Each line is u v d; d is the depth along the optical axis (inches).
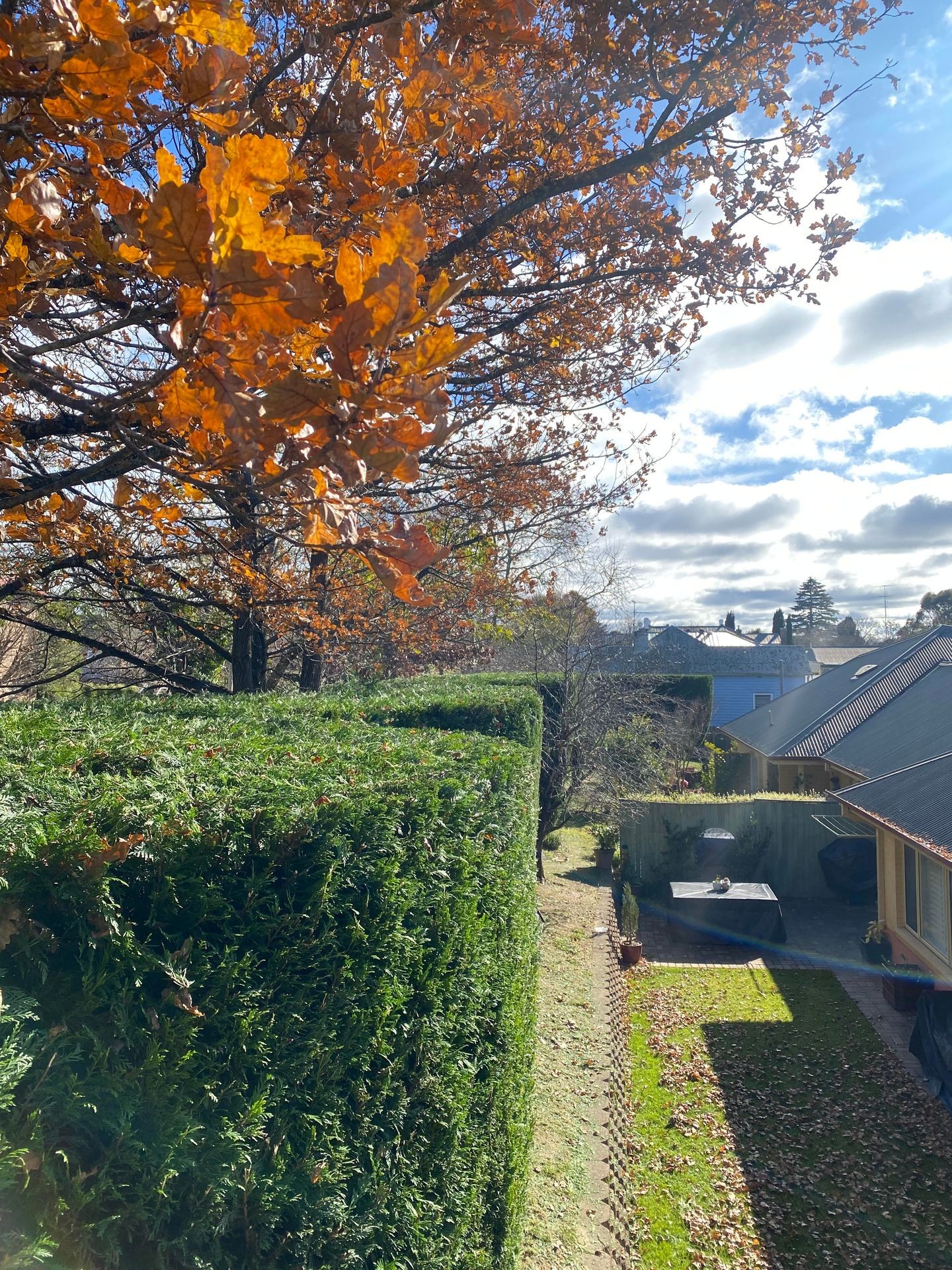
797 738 847.1
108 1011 69.1
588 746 609.3
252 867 85.0
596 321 227.5
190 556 228.7
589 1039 337.7
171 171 40.4
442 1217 117.3
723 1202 288.0
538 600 494.9
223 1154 75.6
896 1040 418.3
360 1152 96.6
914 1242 270.1
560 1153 244.7
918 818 422.3
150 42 58.7
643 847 689.0
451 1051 127.4
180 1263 71.1
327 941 91.7
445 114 76.5
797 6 143.1
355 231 78.7
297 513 82.7
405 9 77.3
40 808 73.3
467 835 138.9
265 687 369.7
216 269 41.2
